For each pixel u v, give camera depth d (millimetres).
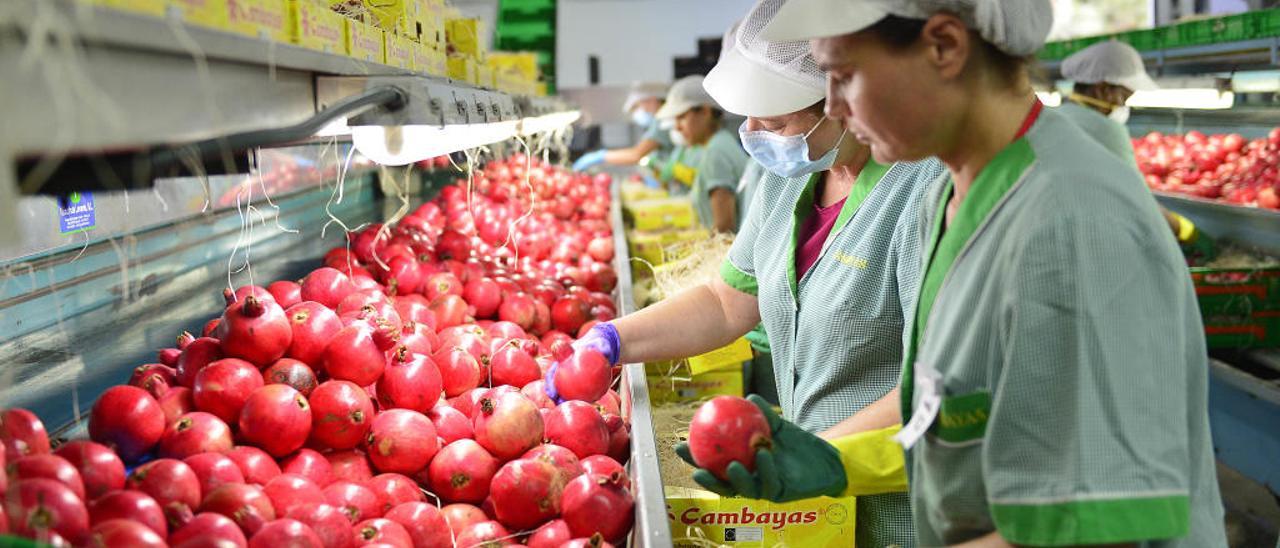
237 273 3070
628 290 3309
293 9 1190
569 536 1624
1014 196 1214
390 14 2057
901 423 1515
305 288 2311
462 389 2039
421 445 1724
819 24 1158
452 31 2949
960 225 1282
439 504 1733
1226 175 5086
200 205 3016
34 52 655
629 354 2266
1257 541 3709
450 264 2947
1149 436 1099
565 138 8133
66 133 690
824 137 1889
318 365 1795
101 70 730
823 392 1994
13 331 2096
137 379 1642
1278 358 3809
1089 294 1108
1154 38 5367
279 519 1330
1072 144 1212
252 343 1665
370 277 2793
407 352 1834
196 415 1528
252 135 1045
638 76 12469
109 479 1266
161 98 826
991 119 1240
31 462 1149
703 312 2354
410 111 1398
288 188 4121
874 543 1944
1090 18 7922
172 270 2924
